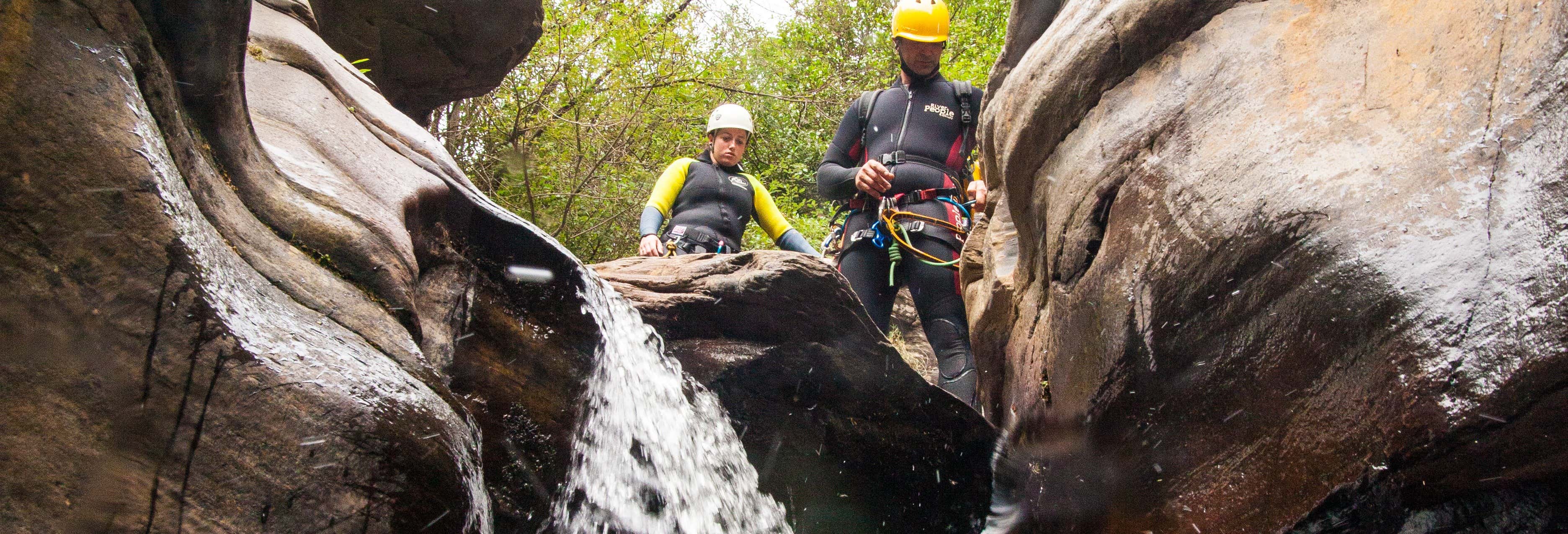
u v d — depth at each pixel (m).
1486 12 2.22
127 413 1.49
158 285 1.55
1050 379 3.54
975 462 3.98
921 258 4.77
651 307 3.56
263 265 1.92
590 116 9.86
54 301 1.47
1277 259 2.41
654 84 10.09
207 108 1.97
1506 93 2.08
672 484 3.14
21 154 1.47
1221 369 2.61
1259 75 2.75
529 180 9.09
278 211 2.12
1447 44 2.29
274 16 3.45
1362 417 2.17
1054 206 3.46
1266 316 2.45
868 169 4.82
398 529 1.62
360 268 2.16
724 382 3.56
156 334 1.53
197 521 1.50
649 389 3.21
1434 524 2.10
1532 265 1.86
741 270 3.67
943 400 3.84
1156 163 2.94
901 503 3.89
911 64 5.19
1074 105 3.38
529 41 6.21
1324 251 2.29
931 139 5.00
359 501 1.59
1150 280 2.86
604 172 9.58
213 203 1.90
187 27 1.80
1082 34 3.37
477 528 1.87
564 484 2.81
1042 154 3.60
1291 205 2.40
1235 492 2.56
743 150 5.98
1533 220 1.90
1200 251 2.66
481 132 9.57
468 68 6.09
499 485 2.67
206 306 1.58
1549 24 2.03
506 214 2.92
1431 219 2.10
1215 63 2.90
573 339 2.93
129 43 1.67
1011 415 4.08
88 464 1.45
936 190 4.87
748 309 3.58
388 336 2.03
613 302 3.19
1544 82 1.99
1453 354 1.95
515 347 2.81
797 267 3.54
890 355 3.71
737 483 3.46
